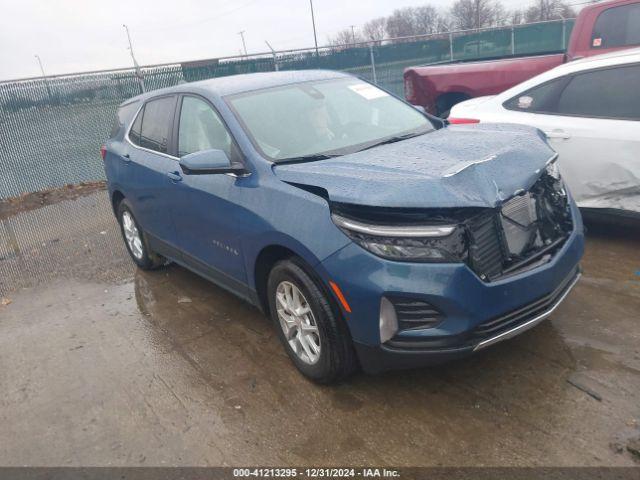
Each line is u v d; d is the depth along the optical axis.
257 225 3.32
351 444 2.82
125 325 4.52
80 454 3.01
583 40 7.32
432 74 8.27
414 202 2.67
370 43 12.85
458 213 2.73
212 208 3.78
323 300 3.02
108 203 9.07
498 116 5.39
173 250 4.75
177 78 10.85
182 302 4.84
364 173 3.01
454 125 4.24
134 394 3.51
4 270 6.35
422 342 2.76
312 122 3.88
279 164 3.43
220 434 3.02
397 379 3.29
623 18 6.96
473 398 3.04
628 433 2.64
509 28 14.41
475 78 7.82
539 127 5.05
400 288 2.69
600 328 3.58
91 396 3.55
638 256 4.70
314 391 3.29
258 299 3.67
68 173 10.39
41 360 4.09
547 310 3.02
